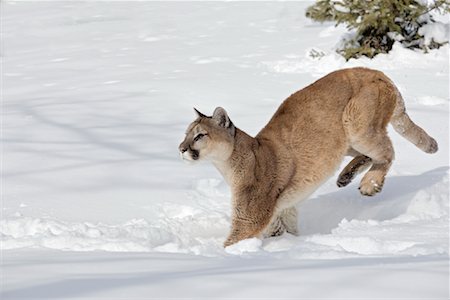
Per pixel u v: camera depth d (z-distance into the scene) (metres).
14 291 4.92
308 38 23.78
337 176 11.73
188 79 18.80
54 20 31.78
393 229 8.92
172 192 11.12
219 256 6.98
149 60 22.14
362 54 19.77
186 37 25.98
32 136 14.30
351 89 10.24
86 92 18.11
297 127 9.93
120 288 4.87
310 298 4.46
